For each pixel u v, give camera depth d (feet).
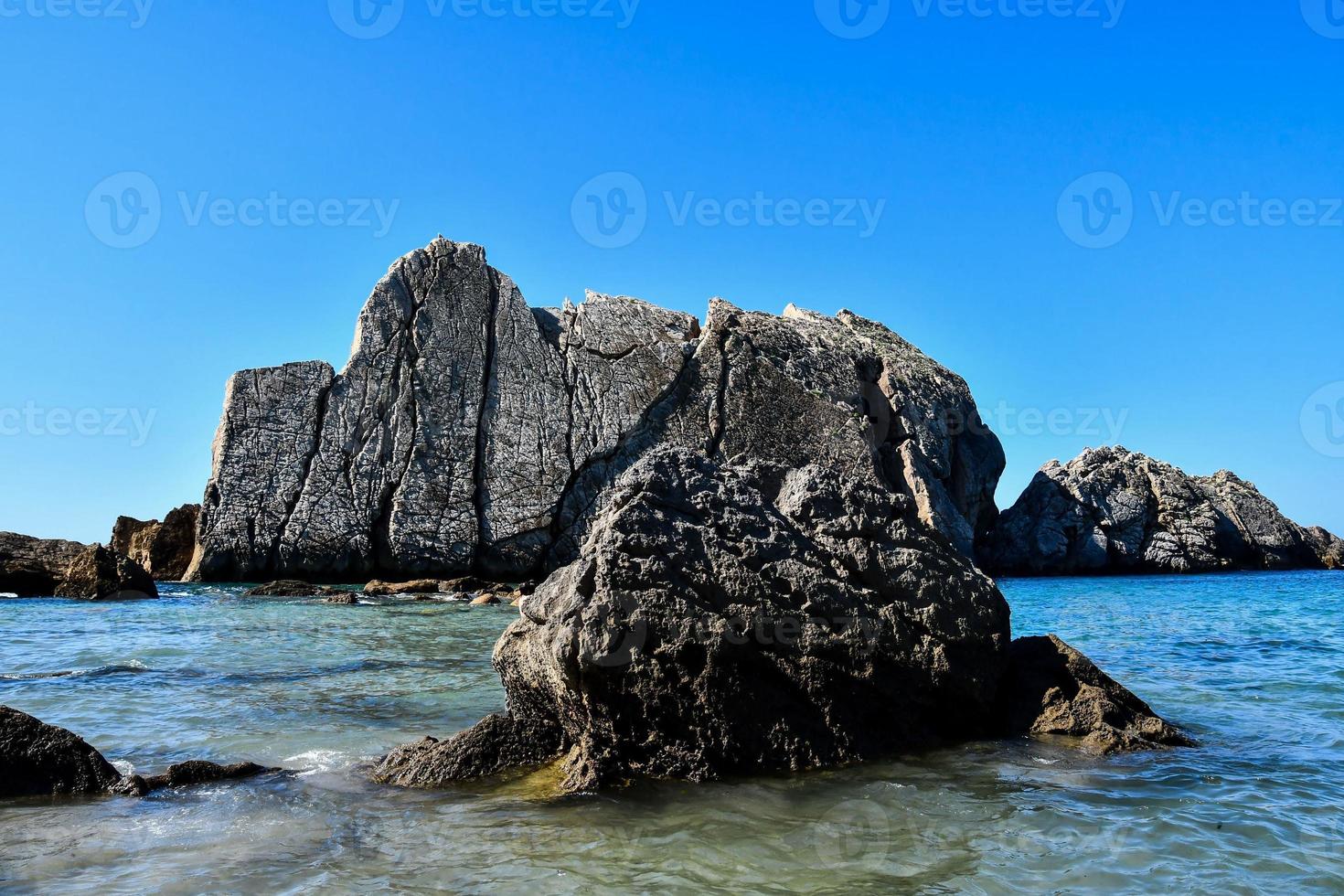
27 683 44.16
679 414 161.07
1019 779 28.45
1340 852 22.16
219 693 42.37
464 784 28.25
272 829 24.03
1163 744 32.37
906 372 182.80
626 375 160.86
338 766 30.19
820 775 28.99
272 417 146.61
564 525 153.79
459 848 22.65
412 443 150.20
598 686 28.55
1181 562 187.62
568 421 156.97
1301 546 206.80
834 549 33.42
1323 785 27.50
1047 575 184.55
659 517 31.58
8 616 82.02
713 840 23.20
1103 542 185.88
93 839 23.24
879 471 169.17
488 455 153.17
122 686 43.75
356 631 70.64
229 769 29.09
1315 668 49.85
